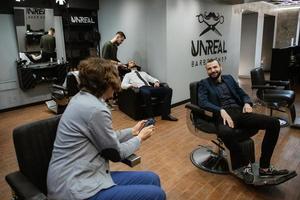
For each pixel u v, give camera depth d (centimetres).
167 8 427
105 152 125
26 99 506
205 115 248
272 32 863
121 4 506
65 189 114
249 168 225
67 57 555
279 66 519
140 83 426
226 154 241
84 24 558
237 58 655
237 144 222
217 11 546
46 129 136
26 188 113
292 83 653
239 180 234
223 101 258
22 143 127
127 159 137
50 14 511
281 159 270
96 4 550
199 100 250
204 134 242
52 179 119
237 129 228
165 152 294
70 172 117
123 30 518
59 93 411
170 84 469
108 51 449
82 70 129
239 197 210
